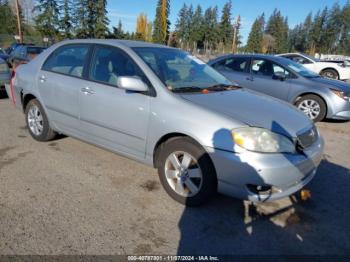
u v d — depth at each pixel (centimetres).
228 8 6969
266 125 297
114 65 378
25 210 306
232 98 351
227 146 286
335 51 7656
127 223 294
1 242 259
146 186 365
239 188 289
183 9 7544
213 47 7344
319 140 345
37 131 493
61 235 272
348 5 7481
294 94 721
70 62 430
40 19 4566
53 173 388
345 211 336
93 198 334
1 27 5512
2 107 741
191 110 310
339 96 685
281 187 290
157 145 340
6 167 399
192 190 319
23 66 512
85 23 4775
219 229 293
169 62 388
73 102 412
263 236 287
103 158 439
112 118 368
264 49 7588
